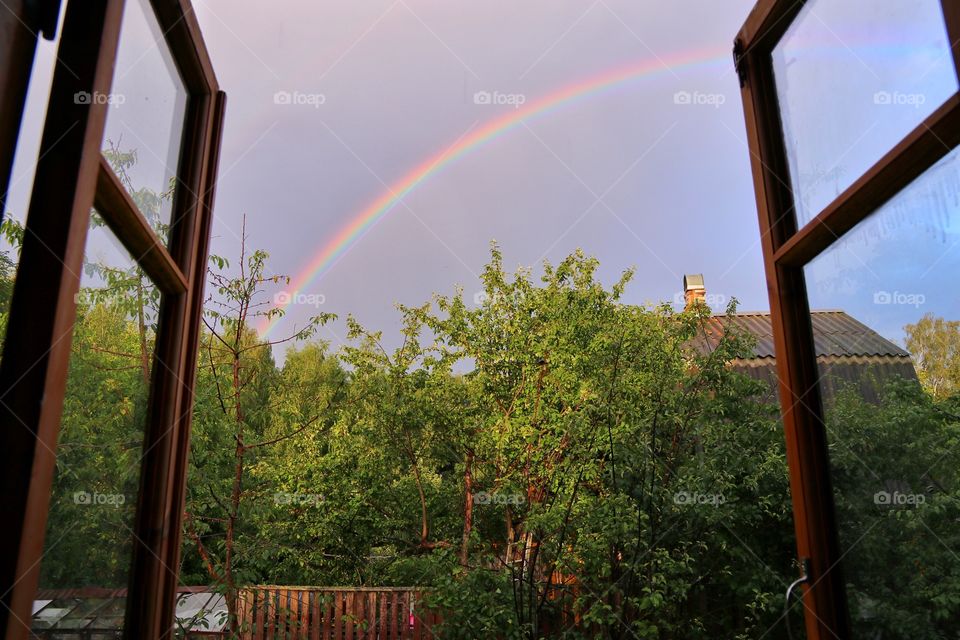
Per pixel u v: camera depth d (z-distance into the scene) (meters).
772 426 4.08
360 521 5.40
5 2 0.83
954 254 1.10
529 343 5.27
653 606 3.66
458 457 5.30
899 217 1.25
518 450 4.80
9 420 0.78
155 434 1.56
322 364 5.70
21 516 0.76
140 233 1.34
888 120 1.26
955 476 1.25
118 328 1.28
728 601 4.07
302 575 5.22
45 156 0.87
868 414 1.42
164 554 1.55
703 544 3.85
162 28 1.54
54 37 0.92
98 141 0.93
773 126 1.83
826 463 1.59
